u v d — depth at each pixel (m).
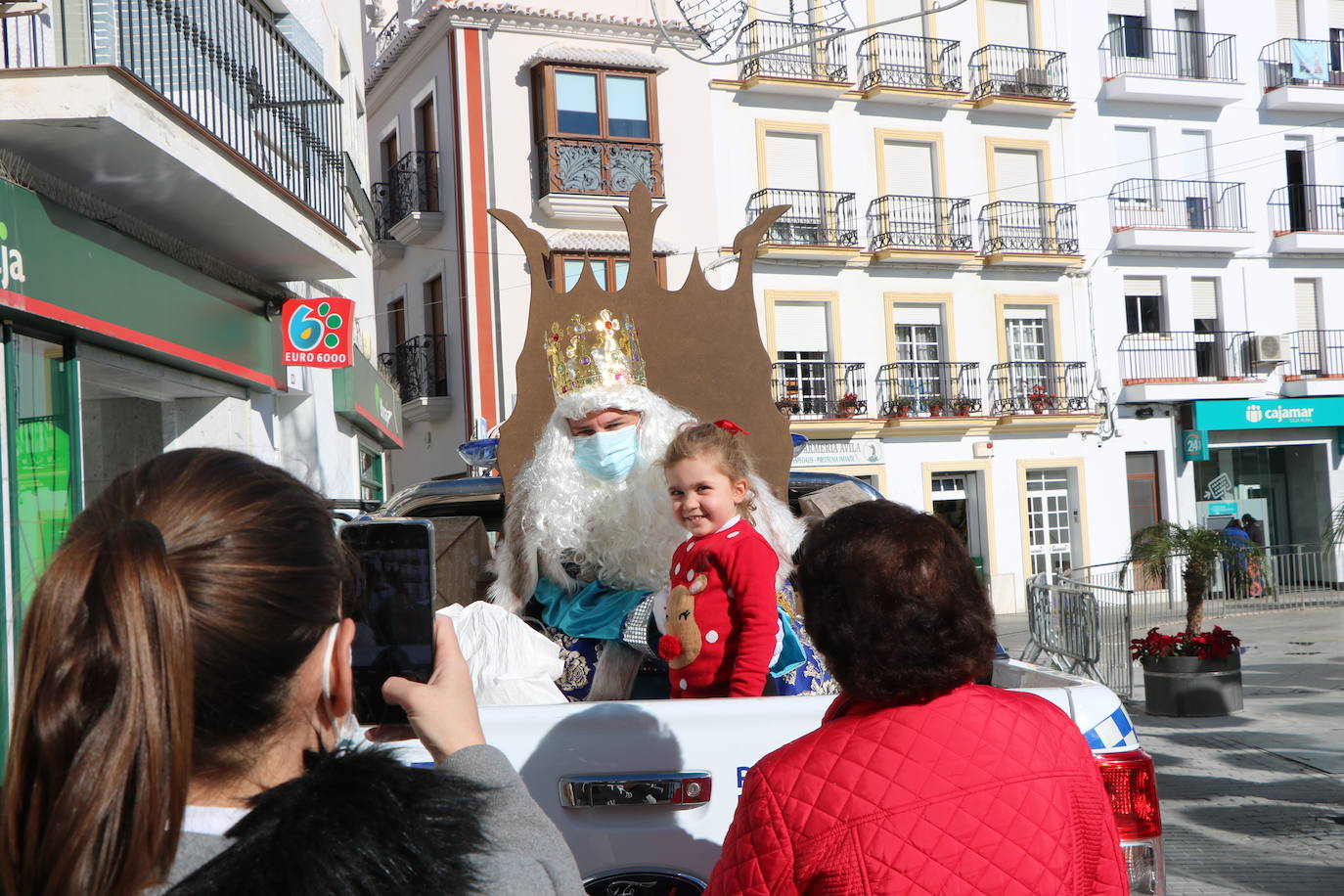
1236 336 24.89
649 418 3.51
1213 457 25.03
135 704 0.87
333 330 10.62
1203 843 6.04
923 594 1.64
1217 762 7.98
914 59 23.39
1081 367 24.08
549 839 1.12
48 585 0.91
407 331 23.47
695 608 2.80
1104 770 2.35
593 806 2.26
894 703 1.68
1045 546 23.94
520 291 20.70
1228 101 24.94
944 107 23.45
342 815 0.94
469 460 4.64
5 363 6.48
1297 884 5.34
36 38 7.11
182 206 8.23
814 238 22.42
